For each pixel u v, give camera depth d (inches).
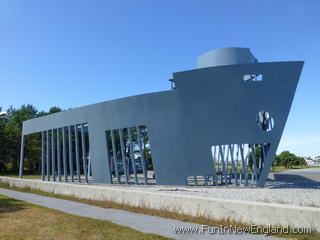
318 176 940.0
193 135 628.4
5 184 764.6
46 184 596.1
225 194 505.4
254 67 604.4
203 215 307.6
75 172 1943.9
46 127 908.6
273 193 518.0
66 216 327.9
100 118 746.2
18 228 267.9
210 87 617.3
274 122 601.3
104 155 733.3
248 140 599.5
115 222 297.9
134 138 1931.6
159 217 322.3
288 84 605.9
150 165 1967.3
